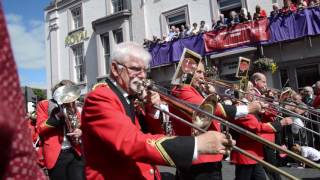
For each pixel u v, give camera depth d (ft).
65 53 69.36
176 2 53.11
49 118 15.02
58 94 15.10
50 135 15.02
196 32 46.78
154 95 9.00
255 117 14.71
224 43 43.45
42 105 15.76
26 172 3.20
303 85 40.73
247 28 41.73
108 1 61.82
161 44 49.78
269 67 40.73
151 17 55.83
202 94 13.38
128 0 58.65
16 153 3.10
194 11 51.31
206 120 9.05
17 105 3.06
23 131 3.17
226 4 48.73
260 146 14.42
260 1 45.29
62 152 15.03
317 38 39.63
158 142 6.75
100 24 61.82
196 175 11.80
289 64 41.47
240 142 14.42
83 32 65.92
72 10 68.64
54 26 71.10
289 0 40.04
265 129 14.34
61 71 70.18
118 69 8.54
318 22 37.93
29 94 29.40
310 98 28.48
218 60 44.91
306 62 40.29
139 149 6.76
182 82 12.60
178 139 6.75
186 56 12.76
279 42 40.86
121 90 8.56
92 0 64.54
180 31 51.52
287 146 27.27
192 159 6.64
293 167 25.76
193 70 12.85
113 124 7.13
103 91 7.76
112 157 7.78
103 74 61.82
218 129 12.35
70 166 14.83
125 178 7.87
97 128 7.29
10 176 3.07
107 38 62.28
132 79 8.54
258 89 20.25
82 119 7.89
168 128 17.30
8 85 2.97
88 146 7.81
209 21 49.75
